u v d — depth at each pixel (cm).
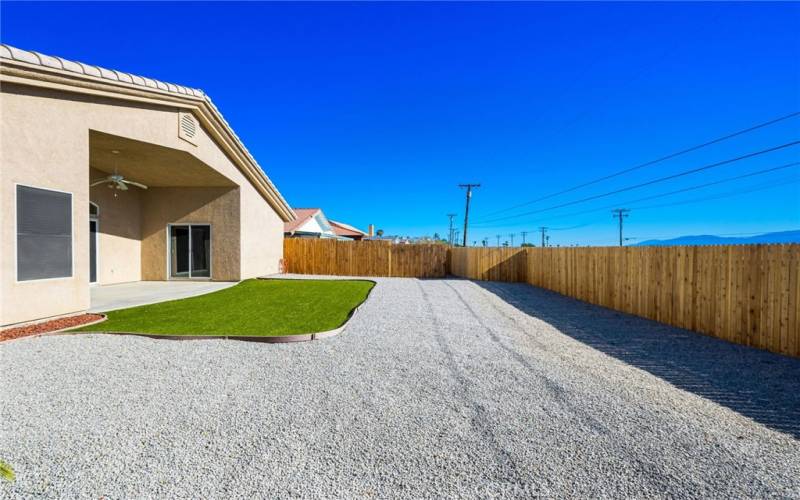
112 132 860
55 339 577
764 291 584
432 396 394
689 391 415
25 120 663
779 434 321
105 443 294
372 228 4712
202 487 243
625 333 695
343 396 391
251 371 461
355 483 250
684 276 737
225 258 1449
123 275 1374
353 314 822
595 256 1052
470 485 250
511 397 393
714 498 238
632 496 240
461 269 1952
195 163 1177
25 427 317
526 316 860
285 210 1897
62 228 732
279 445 296
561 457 283
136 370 455
